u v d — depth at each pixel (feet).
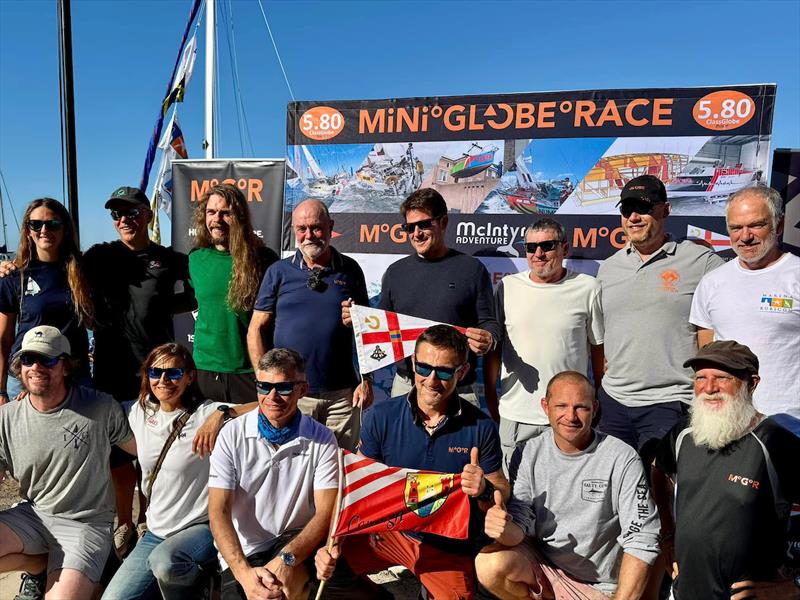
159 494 10.41
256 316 12.60
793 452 7.97
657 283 11.62
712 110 14.51
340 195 16.96
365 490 9.34
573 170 15.40
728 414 8.13
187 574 9.53
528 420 12.12
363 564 9.71
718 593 8.22
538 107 15.52
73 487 10.37
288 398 9.32
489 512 8.93
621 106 15.03
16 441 10.34
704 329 11.09
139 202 13.32
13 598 11.18
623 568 8.76
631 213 11.70
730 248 14.57
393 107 16.43
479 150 15.94
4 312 12.53
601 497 9.19
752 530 7.96
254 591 8.61
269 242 18.01
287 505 9.62
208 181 18.51
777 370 10.09
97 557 10.28
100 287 13.32
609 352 12.13
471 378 12.45
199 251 13.69
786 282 10.06
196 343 13.66
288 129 17.25
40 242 12.21
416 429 9.91
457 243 16.28
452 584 9.29
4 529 10.04
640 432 11.73
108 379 13.56
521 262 15.84
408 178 16.46
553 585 9.37
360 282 12.87
